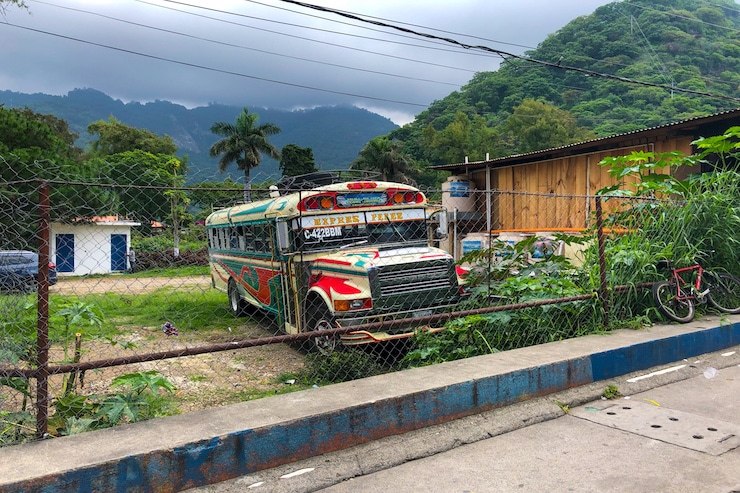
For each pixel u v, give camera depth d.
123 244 10.82
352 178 8.93
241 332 9.84
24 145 21.75
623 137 12.23
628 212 8.29
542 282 7.08
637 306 7.43
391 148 53.50
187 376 6.80
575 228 13.71
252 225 9.84
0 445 3.68
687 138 11.47
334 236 7.92
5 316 4.20
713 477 3.59
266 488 3.53
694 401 5.15
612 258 7.40
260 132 48.81
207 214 13.13
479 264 7.74
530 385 5.09
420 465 3.93
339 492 3.54
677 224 7.91
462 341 6.39
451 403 4.61
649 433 4.36
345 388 4.57
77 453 3.38
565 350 5.75
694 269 7.71
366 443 4.17
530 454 4.05
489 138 59.19
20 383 3.97
